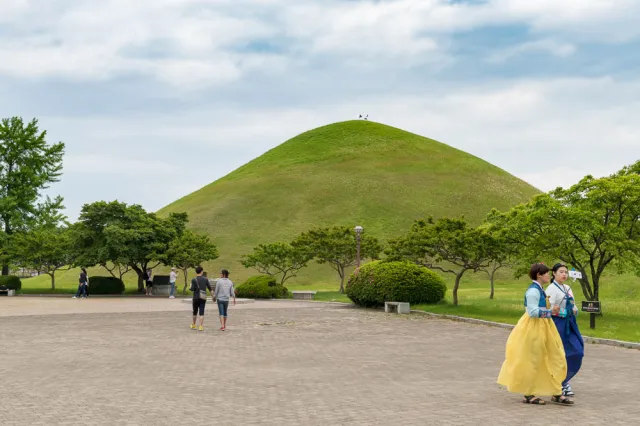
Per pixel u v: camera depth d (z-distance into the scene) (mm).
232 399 9219
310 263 68375
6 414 8180
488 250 29766
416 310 28266
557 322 9227
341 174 95562
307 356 14016
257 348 15398
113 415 8141
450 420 7902
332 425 7625
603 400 9305
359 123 125188
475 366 12648
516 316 24312
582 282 26719
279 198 87312
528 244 27125
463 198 86750
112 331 19453
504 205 85938
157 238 49688
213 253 49719
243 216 82375
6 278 49438
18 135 55438
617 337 17609
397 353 14625
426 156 105750
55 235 51812
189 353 14414
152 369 12062
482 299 37688
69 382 10609
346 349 15312
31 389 9977
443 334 19016
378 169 97438
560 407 8750
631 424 7734
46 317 24922
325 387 10234
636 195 23234
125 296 45781
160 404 8844
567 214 24062
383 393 9734
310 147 113688
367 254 49250
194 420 7875
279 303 35344
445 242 30656
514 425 7652
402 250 32875
